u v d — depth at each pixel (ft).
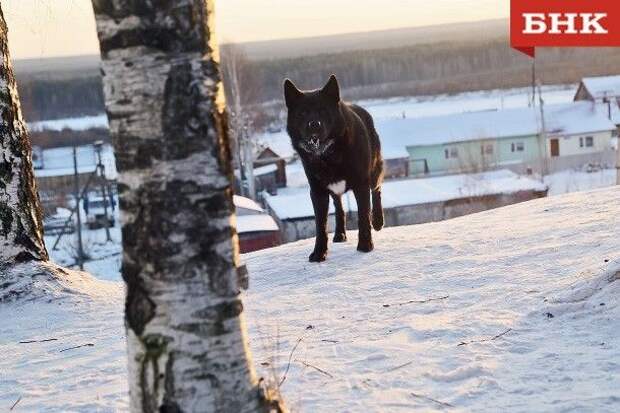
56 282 27.48
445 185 125.80
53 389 18.11
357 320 20.58
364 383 15.48
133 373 10.93
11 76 28.12
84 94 322.96
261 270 28.84
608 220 28.04
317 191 29.04
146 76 10.38
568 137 184.75
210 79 10.67
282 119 207.00
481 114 197.36
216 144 10.70
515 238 28.07
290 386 15.70
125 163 10.65
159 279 10.57
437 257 27.04
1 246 27.91
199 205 10.55
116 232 133.59
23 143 28.43
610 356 15.46
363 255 29.01
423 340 17.93
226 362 10.79
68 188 172.24
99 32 10.56
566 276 21.30
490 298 20.74
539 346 16.56
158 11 10.29
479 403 14.06
